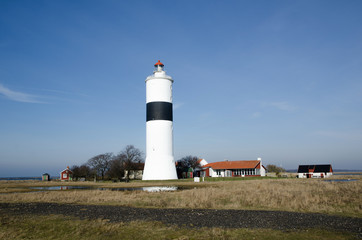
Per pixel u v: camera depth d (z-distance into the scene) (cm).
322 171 8475
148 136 6431
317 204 2100
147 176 6281
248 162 8206
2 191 4228
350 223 1529
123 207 2209
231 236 1343
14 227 1616
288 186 3497
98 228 1549
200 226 1541
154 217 1791
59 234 1465
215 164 8412
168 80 6556
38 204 2484
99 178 9006
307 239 1269
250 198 2459
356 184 3544
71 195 3094
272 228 1459
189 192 3059
